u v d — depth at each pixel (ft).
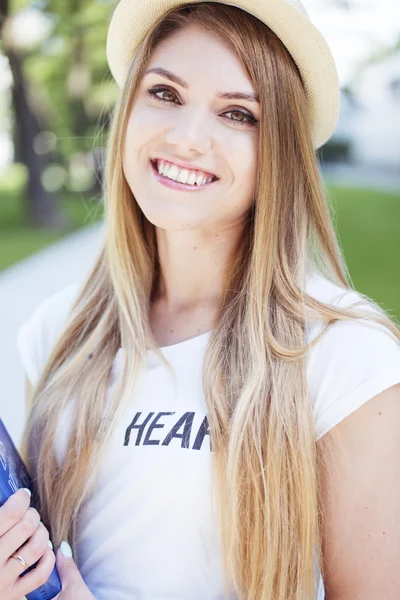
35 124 57.93
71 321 6.46
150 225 6.26
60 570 5.29
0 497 4.74
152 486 5.26
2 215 62.49
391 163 95.76
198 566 5.18
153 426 5.38
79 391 5.89
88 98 73.92
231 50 5.41
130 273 6.19
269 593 5.02
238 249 5.91
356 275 31.04
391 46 60.80
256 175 5.59
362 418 4.89
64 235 51.42
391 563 4.82
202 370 5.46
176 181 5.55
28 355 6.73
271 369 5.21
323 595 5.55
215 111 5.47
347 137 94.32
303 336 5.24
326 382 5.02
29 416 6.25
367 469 4.88
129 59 6.30
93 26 61.77
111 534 5.44
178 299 6.12
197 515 5.15
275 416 5.06
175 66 5.43
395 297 26.30
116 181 6.19
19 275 33.06
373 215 52.95
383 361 4.92
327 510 5.03
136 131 5.60
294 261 5.56
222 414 5.20
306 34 5.44
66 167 80.43
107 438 5.48
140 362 5.68
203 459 5.16
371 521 4.88
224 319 5.64
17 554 4.76
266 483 5.02
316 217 5.83
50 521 5.69
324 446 5.02
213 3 5.48
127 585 5.31
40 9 60.44
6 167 99.71
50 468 5.79
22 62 58.29
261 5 5.34
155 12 5.83
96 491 5.56
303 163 5.71
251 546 5.08
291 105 5.60
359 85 79.46
